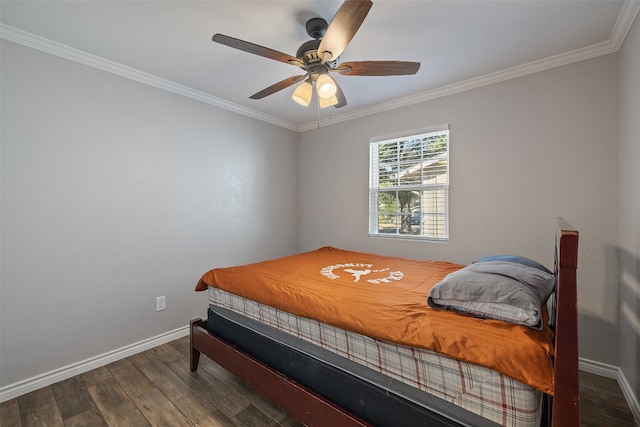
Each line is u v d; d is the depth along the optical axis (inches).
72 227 82.0
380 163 127.3
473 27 71.1
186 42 77.7
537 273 51.3
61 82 79.7
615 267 77.4
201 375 80.9
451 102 105.0
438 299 50.1
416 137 115.6
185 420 63.2
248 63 89.2
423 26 70.6
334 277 76.2
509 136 93.5
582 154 82.0
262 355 66.3
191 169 110.6
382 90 108.3
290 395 56.9
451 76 97.0
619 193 76.2
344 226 137.7
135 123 95.0
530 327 41.4
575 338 33.2
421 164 114.9
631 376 67.4
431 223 112.9
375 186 128.8
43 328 77.1
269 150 140.6
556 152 85.8
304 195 154.4
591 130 80.7
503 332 40.6
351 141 134.6
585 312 81.6
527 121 90.3
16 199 72.9
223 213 121.6
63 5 62.6
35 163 75.7
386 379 47.2
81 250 83.7
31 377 74.8
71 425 62.4
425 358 43.0
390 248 122.3
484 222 98.8
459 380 40.2
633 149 65.4
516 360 36.1
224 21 68.9
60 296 80.0
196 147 112.0
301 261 98.3
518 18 67.7
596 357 80.2
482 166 98.7
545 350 36.6
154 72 95.0
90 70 85.0
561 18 67.6
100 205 87.4
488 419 38.2
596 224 80.1
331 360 54.4
